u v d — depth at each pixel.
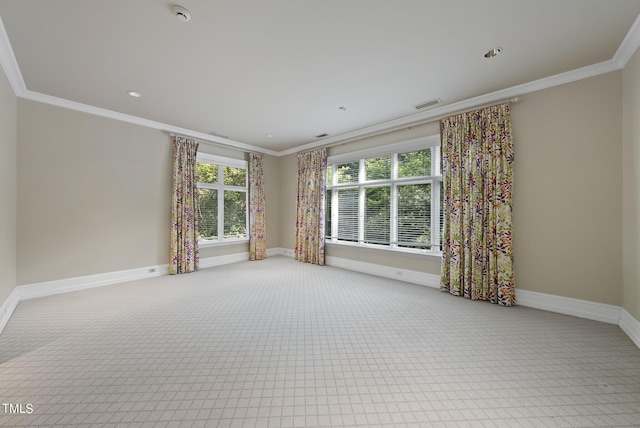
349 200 5.34
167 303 3.31
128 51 2.49
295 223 6.38
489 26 2.15
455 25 2.14
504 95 3.29
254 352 2.17
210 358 2.08
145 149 4.51
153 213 4.62
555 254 3.03
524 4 1.91
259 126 4.71
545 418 1.48
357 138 5.06
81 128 3.84
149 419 1.46
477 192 3.44
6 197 2.91
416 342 2.34
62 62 2.68
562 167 2.97
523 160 3.21
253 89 3.27
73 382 1.77
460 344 2.30
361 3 1.90
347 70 2.83
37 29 2.17
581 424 1.44
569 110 2.92
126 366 1.96
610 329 2.58
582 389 1.73
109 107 3.88
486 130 3.39
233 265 5.62
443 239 3.80
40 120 3.50
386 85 3.16
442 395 1.67
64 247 3.71
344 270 5.18
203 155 5.38
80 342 2.32
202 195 5.48
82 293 3.68
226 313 3.00
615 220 2.69
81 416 1.47
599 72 2.74
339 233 5.53
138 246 4.45
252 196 6.16
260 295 3.64
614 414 1.51
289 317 2.90
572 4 1.90
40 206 3.51
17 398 1.61
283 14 2.01
